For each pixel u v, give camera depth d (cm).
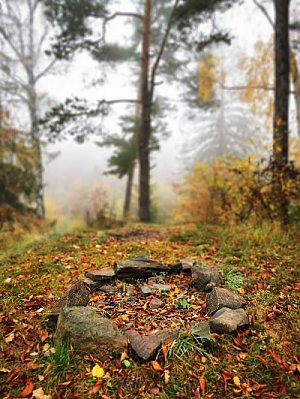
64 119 865
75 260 441
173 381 215
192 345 241
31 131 1245
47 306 306
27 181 1109
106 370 223
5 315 289
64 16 858
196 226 668
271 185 603
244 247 480
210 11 823
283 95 671
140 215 1080
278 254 442
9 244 611
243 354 239
